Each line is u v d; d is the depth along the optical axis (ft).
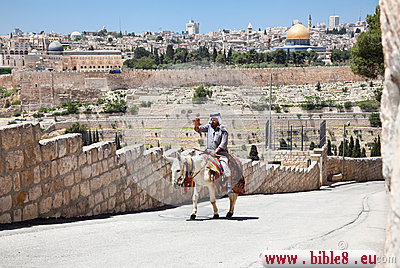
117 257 15.52
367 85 376.27
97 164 27.66
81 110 374.43
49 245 17.38
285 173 65.51
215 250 16.80
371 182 110.83
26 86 455.22
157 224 24.44
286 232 21.31
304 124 239.30
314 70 426.10
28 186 21.98
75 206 25.54
